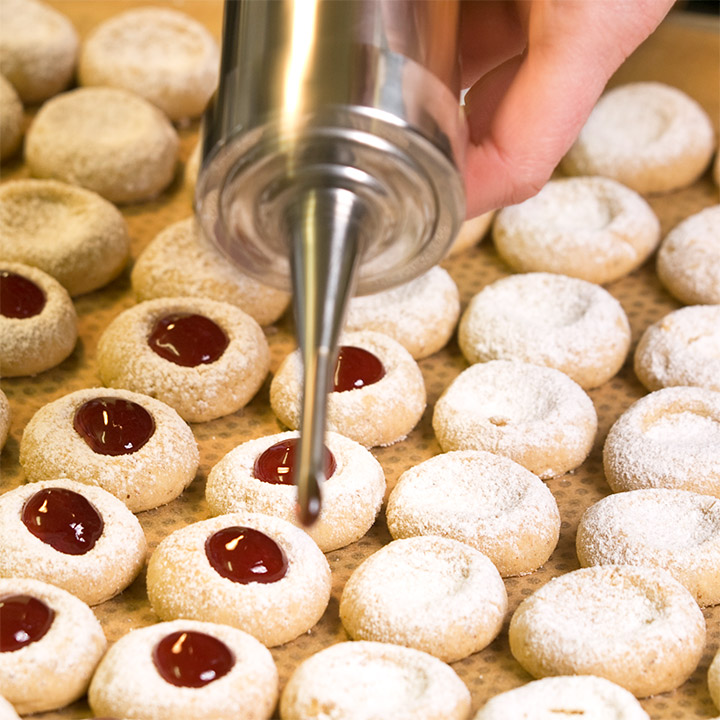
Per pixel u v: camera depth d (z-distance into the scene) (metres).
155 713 0.53
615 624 0.55
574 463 0.62
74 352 0.65
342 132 0.49
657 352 0.65
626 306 0.68
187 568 0.56
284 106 0.50
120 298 0.68
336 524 0.58
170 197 0.72
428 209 0.51
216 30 0.80
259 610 0.56
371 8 0.51
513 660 0.56
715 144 0.75
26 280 0.65
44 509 0.57
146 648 0.54
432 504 0.59
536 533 0.58
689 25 0.77
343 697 0.53
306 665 0.54
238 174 0.50
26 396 0.63
